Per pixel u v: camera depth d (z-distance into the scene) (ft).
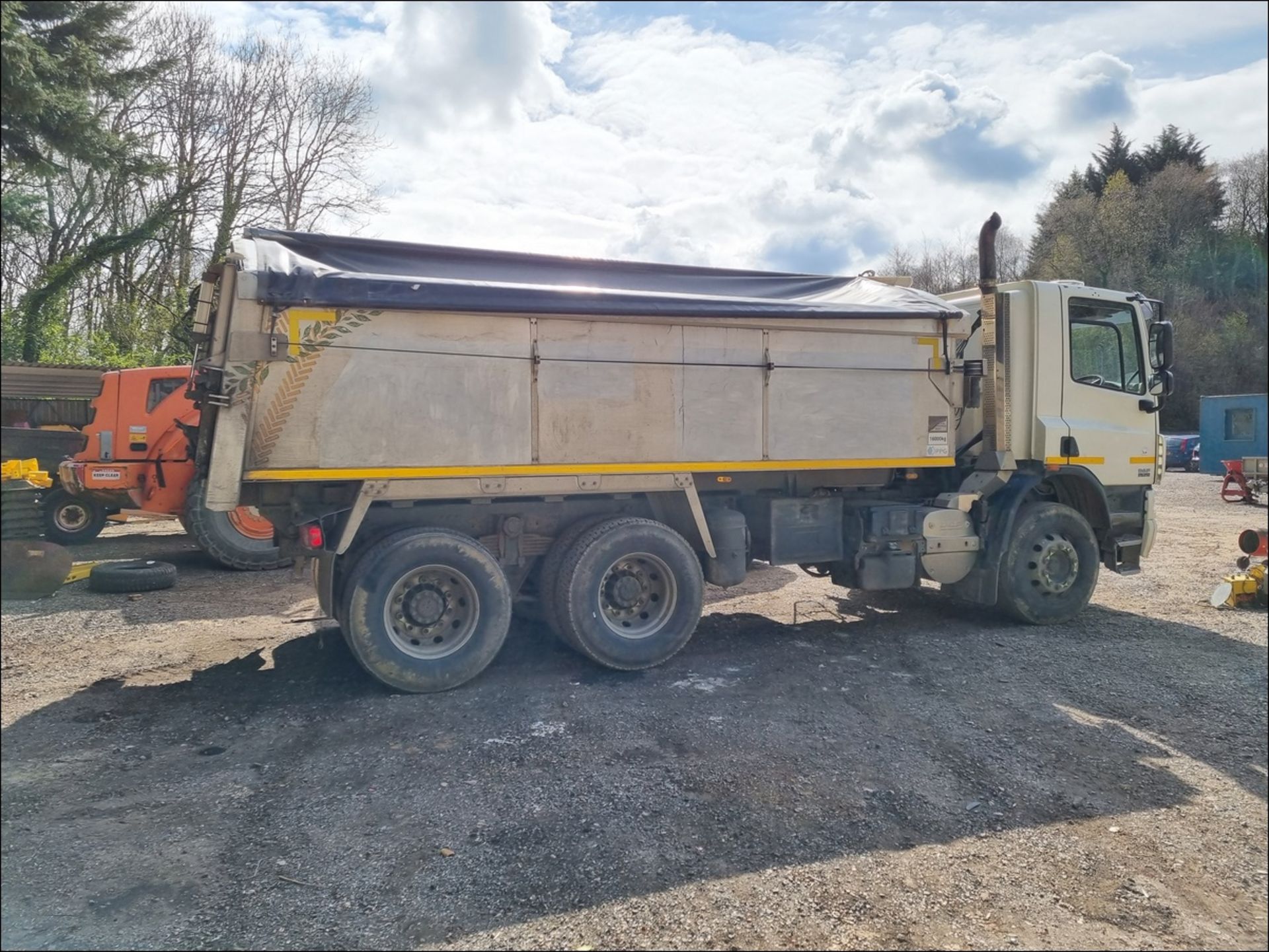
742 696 16.66
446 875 10.09
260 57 70.44
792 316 19.17
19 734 14.56
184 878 10.02
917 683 17.52
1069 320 22.97
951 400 21.40
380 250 17.97
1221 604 24.85
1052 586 22.41
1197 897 9.93
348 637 16.33
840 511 21.48
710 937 8.95
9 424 38.17
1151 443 24.29
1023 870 10.41
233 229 70.13
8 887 9.77
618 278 20.11
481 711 15.76
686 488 18.63
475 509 17.92
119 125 60.90
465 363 16.62
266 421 15.39
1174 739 14.65
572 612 17.62
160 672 18.26
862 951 8.77
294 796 12.16
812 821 11.50
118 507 36.60
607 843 10.84
